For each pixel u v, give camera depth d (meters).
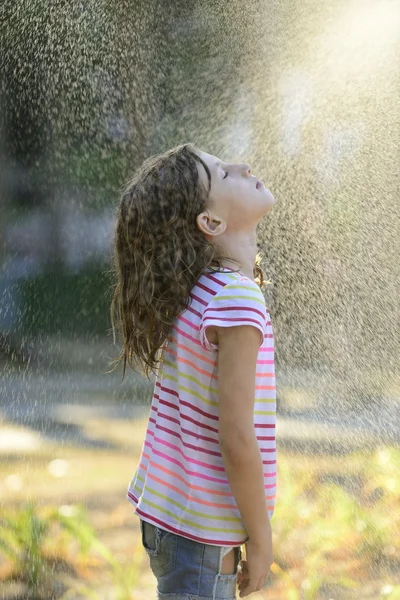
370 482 6.06
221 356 2.75
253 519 2.73
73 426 8.50
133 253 3.00
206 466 2.79
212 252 2.91
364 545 5.08
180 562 2.80
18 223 14.12
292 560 4.93
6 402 9.41
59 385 10.26
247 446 2.71
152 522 2.85
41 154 13.30
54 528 5.16
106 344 12.19
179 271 2.89
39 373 10.84
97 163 13.16
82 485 6.55
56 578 4.80
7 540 5.02
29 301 13.09
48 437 8.09
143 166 3.12
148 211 2.96
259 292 2.83
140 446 7.87
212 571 2.78
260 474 2.73
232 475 2.72
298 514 5.34
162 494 2.85
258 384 2.83
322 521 5.29
